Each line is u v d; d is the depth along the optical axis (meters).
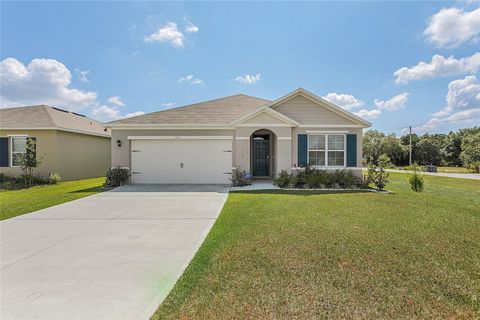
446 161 55.56
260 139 16.12
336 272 3.70
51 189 12.71
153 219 6.95
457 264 3.95
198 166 13.59
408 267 3.85
